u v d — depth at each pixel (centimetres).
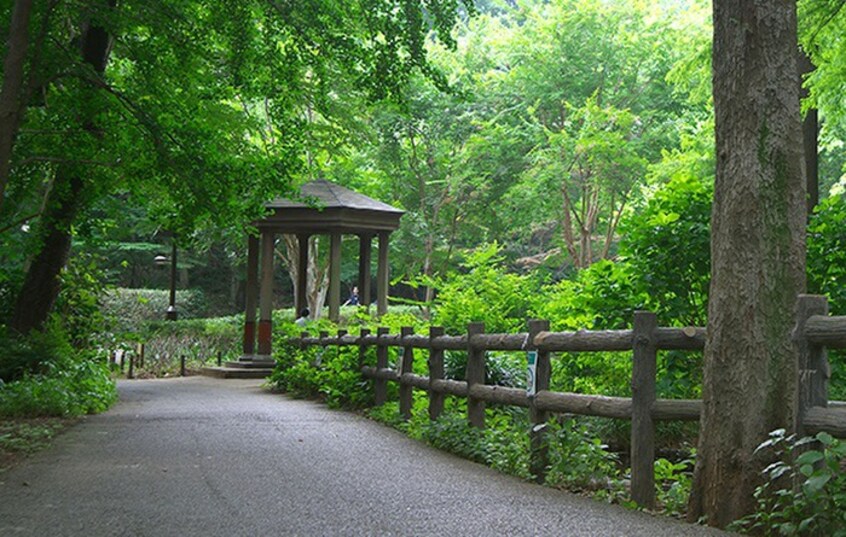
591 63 3253
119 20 1430
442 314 1641
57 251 1722
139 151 1427
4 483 724
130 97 1462
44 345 1588
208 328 3275
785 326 562
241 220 1505
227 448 957
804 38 1525
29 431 1101
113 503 629
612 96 3253
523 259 3641
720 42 592
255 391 1978
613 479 719
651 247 970
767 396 556
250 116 1852
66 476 761
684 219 963
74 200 1602
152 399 1731
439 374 1091
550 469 741
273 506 613
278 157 1498
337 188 2520
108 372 1859
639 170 3002
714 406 572
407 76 1433
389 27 1387
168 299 4006
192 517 577
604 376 1079
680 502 621
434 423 1005
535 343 780
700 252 940
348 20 1466
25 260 1891
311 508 605
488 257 1766
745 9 580
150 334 3195
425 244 3331
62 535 527
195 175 1412
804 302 500
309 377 1731
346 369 1537
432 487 696
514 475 770
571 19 3231
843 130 2609
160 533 529
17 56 1081
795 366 514
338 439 1043
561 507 606
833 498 477
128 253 4516
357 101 2283
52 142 1459
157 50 1492
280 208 2422
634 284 979
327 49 1445
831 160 3216
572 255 3241
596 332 694
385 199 3391
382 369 1358
